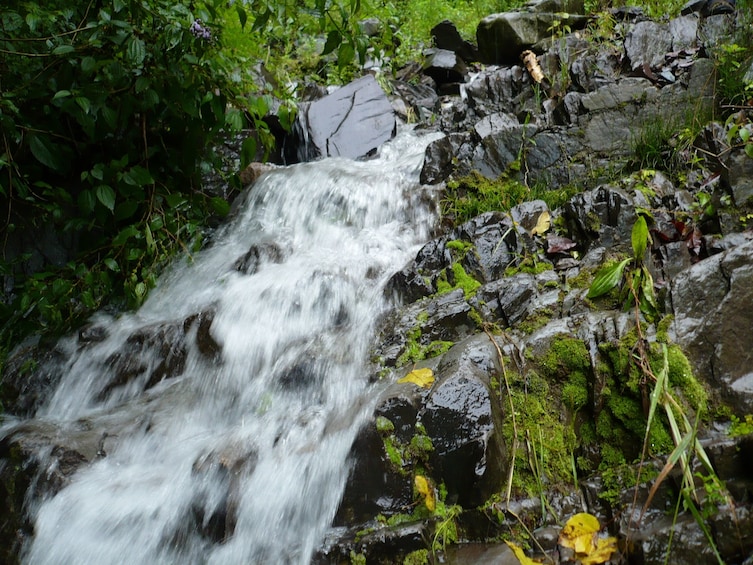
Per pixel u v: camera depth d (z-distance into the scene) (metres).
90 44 4.26
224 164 5.50
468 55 7.33
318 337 3.69
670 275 3.24
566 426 2.93
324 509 2.89
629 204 3.61
